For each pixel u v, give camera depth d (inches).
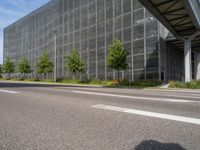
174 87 991.0
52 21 2214.6
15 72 2842.0
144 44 1355.8
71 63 1603.1
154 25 1314.0
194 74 1734.7
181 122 191.3
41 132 162.4
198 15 1018.7
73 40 1914.4
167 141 142.3
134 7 1428.4
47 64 1987.0
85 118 206.2
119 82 1318.9
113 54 1245.7
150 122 190.9
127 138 147.9
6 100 337.4
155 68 1291.8
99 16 1672.0
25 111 242.8
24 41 2768.2
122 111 240.5
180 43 1470.2
